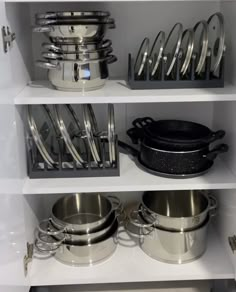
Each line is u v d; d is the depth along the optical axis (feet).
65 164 4.22
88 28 3.55
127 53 4.46
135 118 4.72
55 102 3.61
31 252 4.16
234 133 4.04
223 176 4.09
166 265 4.24
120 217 4.82
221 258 4.32
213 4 4.33
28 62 4.22
